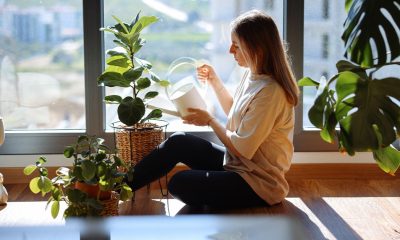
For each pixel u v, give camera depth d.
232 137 2.73
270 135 2.79
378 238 2.51
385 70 3.30
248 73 2.94
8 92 3.38
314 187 3.22
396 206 2.91
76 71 3.37
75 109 3.41
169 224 1.47
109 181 2.60
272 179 2.80
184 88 3.02
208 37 3.35
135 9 3.31
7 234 1.45
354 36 2.06
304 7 3.28
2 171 3.35
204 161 2.94
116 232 1.45
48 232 1.45
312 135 3.36
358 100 2.13
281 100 2.72
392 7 2.04
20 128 3.41
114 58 2.96
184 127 3.43
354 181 3.34
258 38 2.71
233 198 2.79
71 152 2.63
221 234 1.45
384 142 2.10
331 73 3.37
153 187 3.28
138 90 2.96
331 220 2.72
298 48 3.29
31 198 3.09
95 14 3.25
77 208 2.54
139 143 2.99
